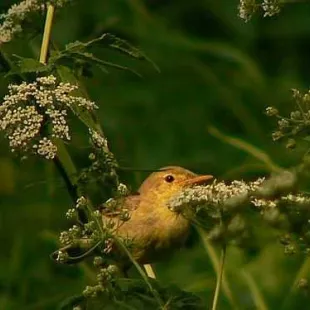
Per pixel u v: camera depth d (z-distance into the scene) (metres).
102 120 15.45
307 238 7.59
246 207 7.68
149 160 15.12
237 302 12.00
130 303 8.21
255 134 15.11
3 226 14.52
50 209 14.55
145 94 15.71
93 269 12.70
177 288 8.30
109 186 8.82
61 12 9.56
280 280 12.84
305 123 7.87
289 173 7.59
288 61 16.36
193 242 10.17
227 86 15.82
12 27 9.43
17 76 8.98
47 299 13.00
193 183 10.28
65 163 9.16
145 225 9.77
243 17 8.15
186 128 15.47
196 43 16.12
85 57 8.84
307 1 8.10
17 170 14.79
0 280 13.89
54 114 8.21
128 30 16.12
